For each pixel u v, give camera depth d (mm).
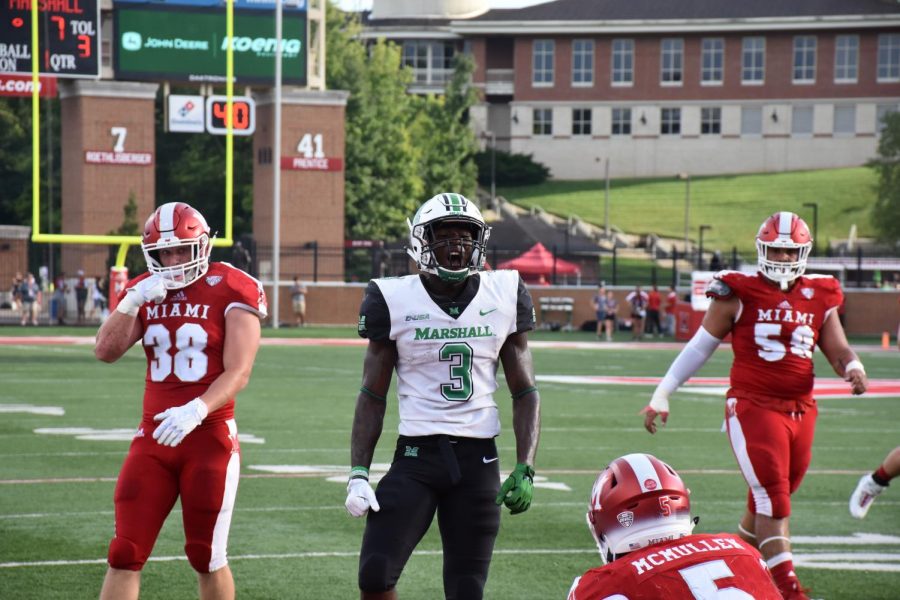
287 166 64562
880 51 127625
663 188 127188
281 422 21531
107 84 61719
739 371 10391
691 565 5133
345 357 38219
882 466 10891
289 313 60219
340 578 10523
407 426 7758
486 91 132875
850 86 128125
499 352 7969
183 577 10594
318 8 63719
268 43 60594
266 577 10531
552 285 67250
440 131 110000
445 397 7746
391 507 7539
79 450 17797
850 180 124500
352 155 90812
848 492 15391
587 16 130375
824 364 39594
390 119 95562
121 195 62625
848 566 11320
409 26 133375
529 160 129875
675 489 5418
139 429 8297
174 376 8211
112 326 8141
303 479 15602
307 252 65000
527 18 131625
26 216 93438
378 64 96812
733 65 130000
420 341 7738
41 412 22484
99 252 62156
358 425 7824
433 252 7715
